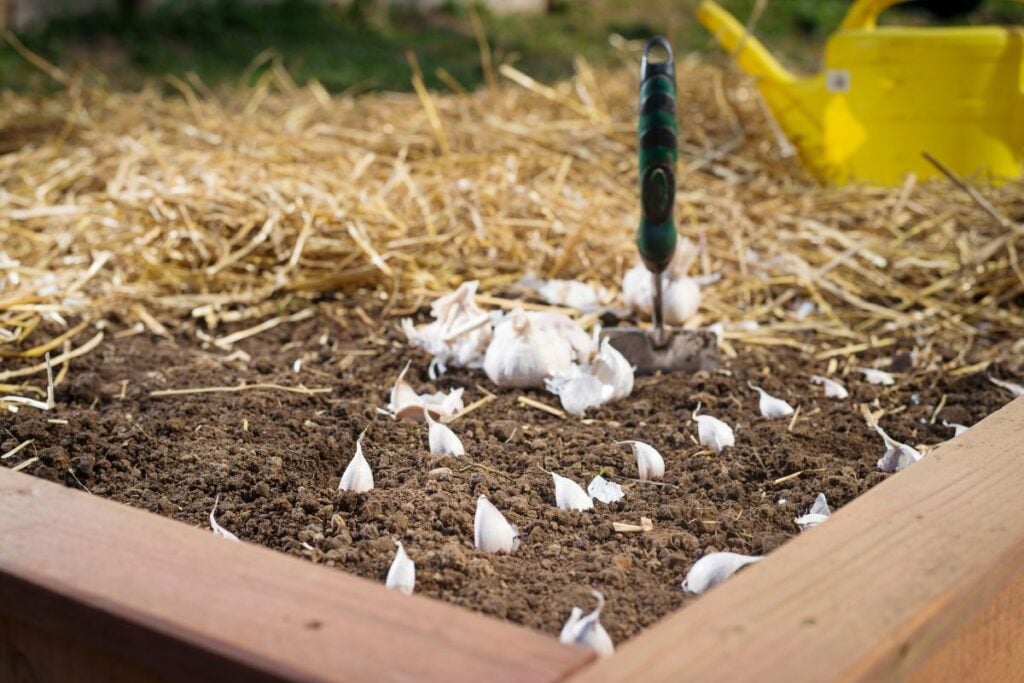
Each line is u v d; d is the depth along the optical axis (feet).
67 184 5.72
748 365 4.38
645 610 3.10
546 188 5.49
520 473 3.67
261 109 7.74
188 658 2.65
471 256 4.97
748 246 5.21
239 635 2.63
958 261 5.11
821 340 4.64
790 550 2.89
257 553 2.87
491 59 15.14
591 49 16.57
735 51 6.40
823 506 3.47
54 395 4.12
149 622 2.71
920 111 5.98
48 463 3.68
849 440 3.88
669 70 3.99
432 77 13.69
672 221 4.09
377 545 3.28
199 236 4.99
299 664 2.52
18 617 2.86
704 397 4.10
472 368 4.30
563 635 2.98
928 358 4.48
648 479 3.64
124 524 2.95
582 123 6.49
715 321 4.70
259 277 4.94
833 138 6.14
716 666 2.50
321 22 15.61
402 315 4.72
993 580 2.87
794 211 5.61
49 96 8.18
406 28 16.42
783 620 2.69
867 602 2.75
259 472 3.62
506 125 6.37
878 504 3.04
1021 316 4.85
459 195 5.29
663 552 3.29
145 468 3.67
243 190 5.29
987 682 3.05
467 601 3.11
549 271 4.97
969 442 3.31
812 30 19.76
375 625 2.67
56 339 4.43
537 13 18.63
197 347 4.51
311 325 4.64
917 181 6.05
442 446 3.74
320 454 3.73
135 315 4.67
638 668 2.49
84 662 2.85
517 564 3.26
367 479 3.54
